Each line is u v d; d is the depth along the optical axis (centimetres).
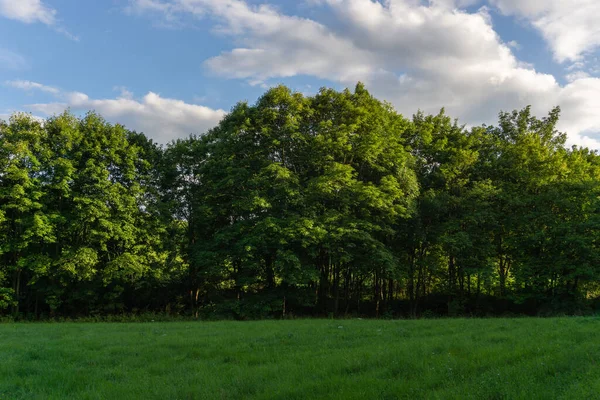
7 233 3309
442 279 3941
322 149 3206
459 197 3562
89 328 2075
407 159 3547
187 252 3688
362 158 3347
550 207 3578
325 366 960
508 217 3631
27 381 937
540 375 775
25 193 3123
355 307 4128
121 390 841
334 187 3097
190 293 3997
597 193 3466
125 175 3544
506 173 3844
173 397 784
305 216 3123
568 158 4022
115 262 3328
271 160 3362
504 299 3916
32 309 3719
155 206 3644
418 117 4353
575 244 3256
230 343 1382
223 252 3195
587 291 3781
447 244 3412
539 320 1839
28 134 3300
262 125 3347
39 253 3356
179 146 3916
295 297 3366
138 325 2250
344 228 3009
